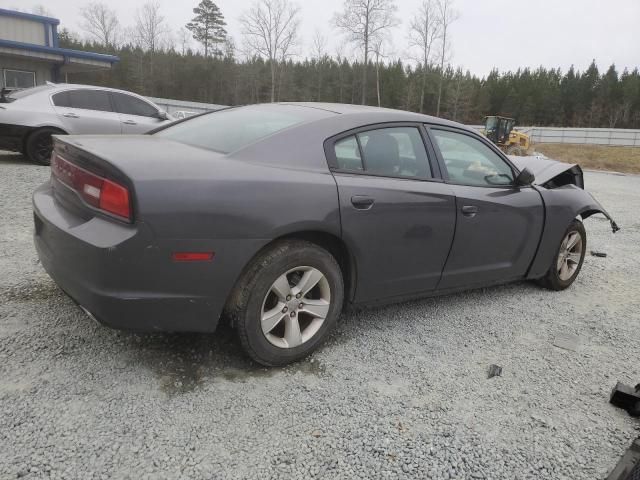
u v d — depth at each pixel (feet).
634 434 8.10
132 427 7.25
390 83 247.29
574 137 154.40
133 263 7.41
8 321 9.95
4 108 26.94
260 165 8.64
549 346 11.16
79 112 28.78
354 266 9.80
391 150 10.46
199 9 216.33
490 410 8.46
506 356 10.51
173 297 7.79
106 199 7.59
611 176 76.18
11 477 6.16
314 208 8.78
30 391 7.84
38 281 12.04
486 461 7.20
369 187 9.64
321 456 7.02
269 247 8.68
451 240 11.20
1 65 55.01
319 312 9.49
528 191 13.28
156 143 9.30
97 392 7.98
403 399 8.57
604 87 273.75
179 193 7.57
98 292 7.52
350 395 8.55
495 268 12.61
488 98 270.87
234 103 202.18
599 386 9.57
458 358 10.24
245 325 8.53
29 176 24.84
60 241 8.05
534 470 7.09
